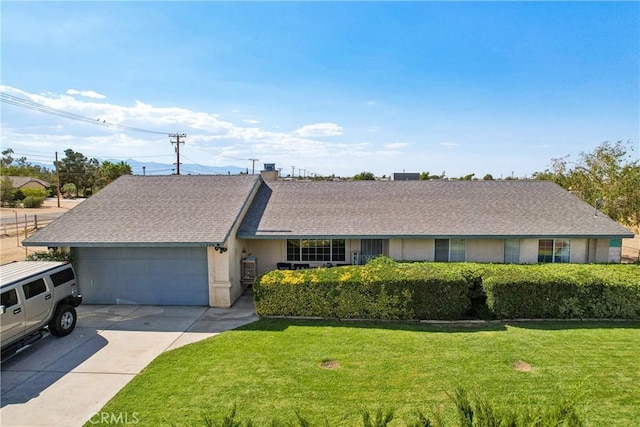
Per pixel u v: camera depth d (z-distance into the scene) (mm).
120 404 7066
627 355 8922
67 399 7336
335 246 15617
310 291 11789
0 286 8547
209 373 8188
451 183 19281
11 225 35438
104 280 13492
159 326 11234
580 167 24094
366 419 4512
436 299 11484
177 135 39344
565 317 11492
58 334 10234
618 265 13164
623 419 6465
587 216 15570
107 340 10148
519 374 8031
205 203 15438
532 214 15750
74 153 89688
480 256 15141
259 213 15961
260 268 15789
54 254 13117
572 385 7562
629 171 21047
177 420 6555
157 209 14898
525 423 3826
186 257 13234
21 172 106188
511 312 11445
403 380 7820
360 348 9406
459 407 4203
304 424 4988
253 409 6848
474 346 9461
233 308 12992
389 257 14992
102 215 14461
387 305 11547
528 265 13125
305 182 19750
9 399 7352
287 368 8375
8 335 8516
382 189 18672
